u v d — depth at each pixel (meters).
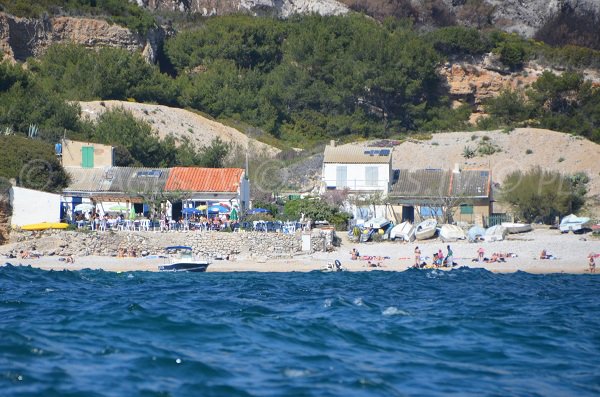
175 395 87.44
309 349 111.00
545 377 100.00
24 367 96.06
